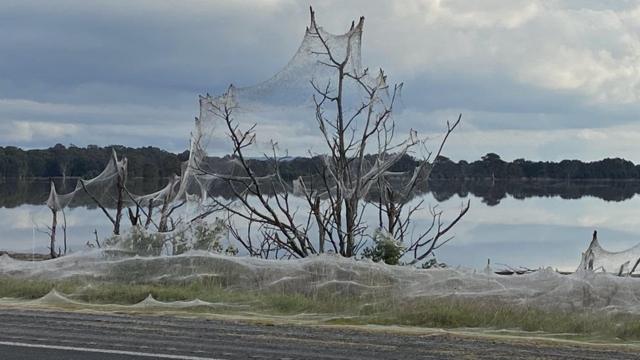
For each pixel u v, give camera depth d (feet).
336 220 58.70
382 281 45.14
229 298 42.09
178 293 42.50
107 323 33.58
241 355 27.66
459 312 36.40
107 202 102.53
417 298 40.47
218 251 59.21
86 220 100.63
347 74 59.77
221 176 60.80
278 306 39.93
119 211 69.67
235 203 67.10
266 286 45.75
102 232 88.84
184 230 60.23
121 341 29.78
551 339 31.68
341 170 59.67
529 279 44.73
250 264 49.42
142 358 27.12
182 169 69.36
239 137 59.93
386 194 64.49
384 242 55.88
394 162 63.26
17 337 30.35
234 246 62.54
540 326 35.19
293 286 45.06
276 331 32.17
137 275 49.75
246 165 59.47
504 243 86.38
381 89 60.95
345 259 48.57
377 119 61.11
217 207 67.26
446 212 108.17
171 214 73.00
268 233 61.36
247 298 42.01
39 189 161.79
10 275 50.78
